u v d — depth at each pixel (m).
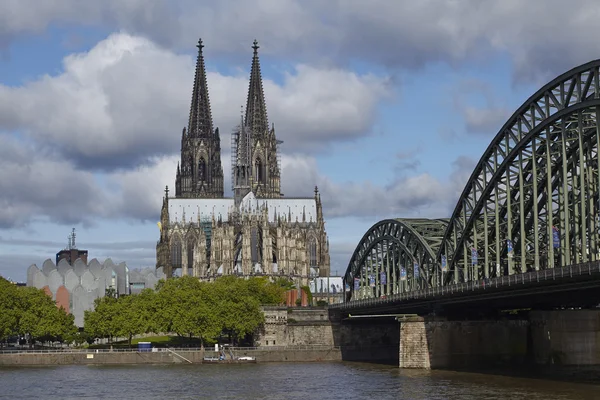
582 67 126.25
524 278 129.88
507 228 156.00
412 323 172.75
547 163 137.38
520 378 146.88
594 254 127.56
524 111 143.88
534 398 119.94
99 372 181.75
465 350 171.50
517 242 166.62
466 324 172.00
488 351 171.88
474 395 124.88
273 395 134.62
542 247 157.50
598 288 122.38
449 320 172.75
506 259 159.88
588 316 165.88
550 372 157.88
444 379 148.38
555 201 149.50
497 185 155.38
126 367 198.38
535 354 169.88
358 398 127.25
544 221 157.25
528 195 164.12
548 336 166.62
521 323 173.12
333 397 129.75
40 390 145.50
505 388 132.12
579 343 165.12
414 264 189.50
